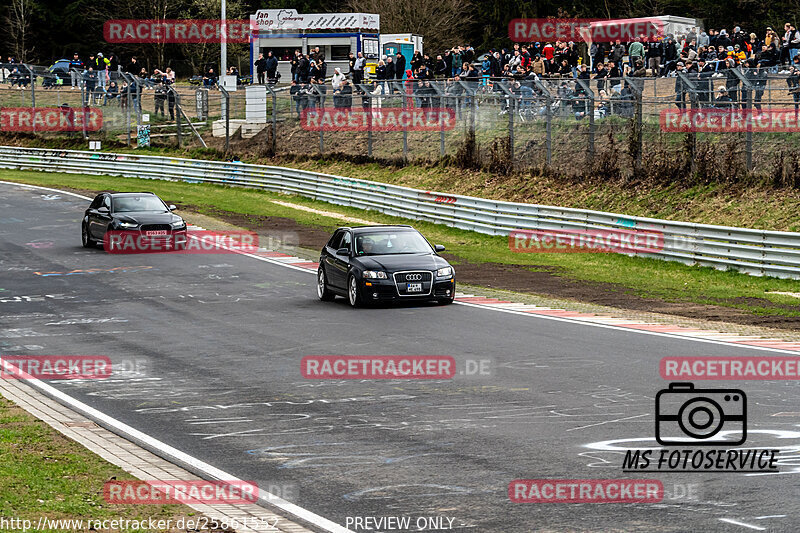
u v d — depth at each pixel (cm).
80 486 3072
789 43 11881
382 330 6412
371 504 2947
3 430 3809
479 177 14300
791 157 10719
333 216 14162
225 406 4403
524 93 13862
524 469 3288
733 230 9444
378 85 15975
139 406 4431
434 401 4394
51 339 6384
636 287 8750
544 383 4703
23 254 10725
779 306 7606
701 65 12062
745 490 3006
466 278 9381
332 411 4256
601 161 12681
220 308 7606
